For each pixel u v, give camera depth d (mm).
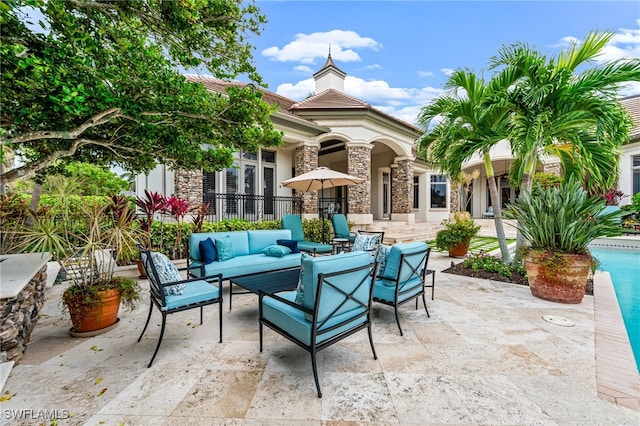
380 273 3443
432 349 2799
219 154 4672
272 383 2256
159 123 3309
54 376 2336
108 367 2473
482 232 14641
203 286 3398
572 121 4508
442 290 4762
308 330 2246
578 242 4164
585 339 2971
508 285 5031
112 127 3354
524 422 1842
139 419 1867
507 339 2990
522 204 4832
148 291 4645
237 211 9781
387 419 1877
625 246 8984
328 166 16812
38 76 2055
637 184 11648
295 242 5750
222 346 2875
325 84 13805
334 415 1913
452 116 5781
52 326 3346
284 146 10914
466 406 1993
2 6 1845
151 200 5918
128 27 2838
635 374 2352
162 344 2910
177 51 2936
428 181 16391
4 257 3738
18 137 2408
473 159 15438
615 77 4273
